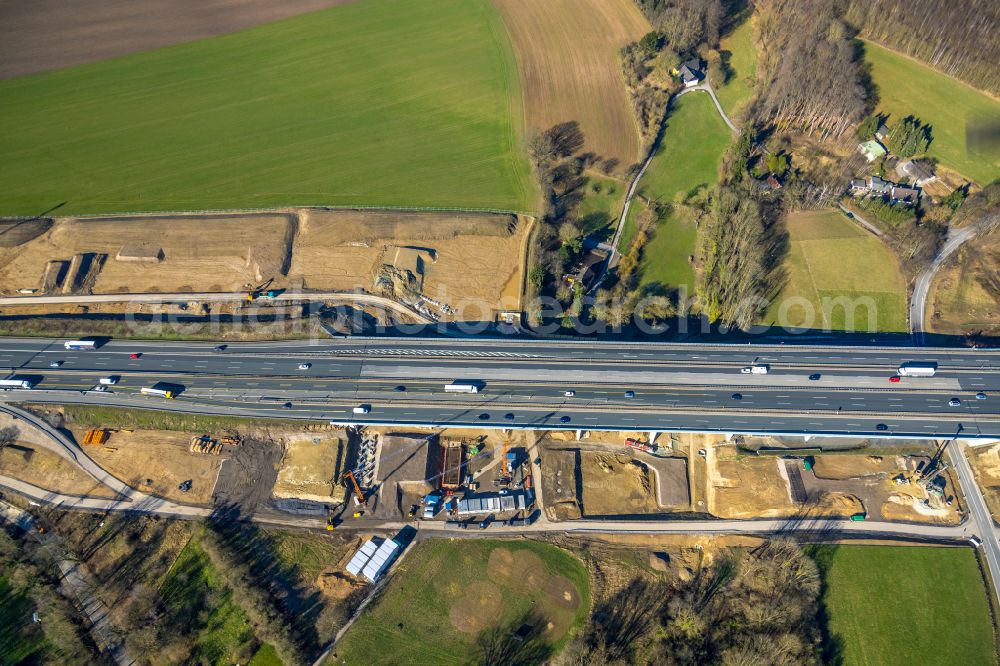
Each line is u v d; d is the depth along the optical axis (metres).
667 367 128.25
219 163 175.88
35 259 154.50
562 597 110.19
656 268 152.38
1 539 112.44
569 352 132.12
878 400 120.62
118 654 104.62
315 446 125.56
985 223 150.12
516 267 153.75
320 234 159.50
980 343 134.75
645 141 177.25
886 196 159.38
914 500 118.38
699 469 125.88
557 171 171.38
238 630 106.88
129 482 123.44
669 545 116.88
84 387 130.12
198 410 126.19
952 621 105.75
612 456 127.50
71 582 111.56
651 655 103.56
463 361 131.38
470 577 112.12
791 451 124.19
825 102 171.00
